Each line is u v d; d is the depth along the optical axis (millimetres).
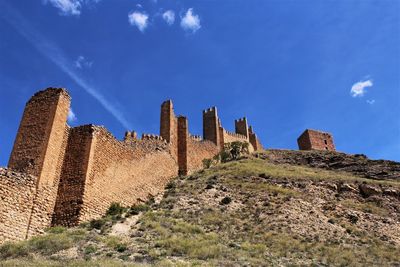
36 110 33719
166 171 50844
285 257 26297
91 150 34781
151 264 20734
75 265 19156
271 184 48438
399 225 38875
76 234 26969
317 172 62656
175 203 39688
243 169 56094
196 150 70250
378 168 67500
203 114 92125
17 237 26172
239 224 33969
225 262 22672
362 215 40344
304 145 102062
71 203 31688
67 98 35125
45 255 22391
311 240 31750
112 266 19172
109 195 36031
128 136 51938
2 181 26422
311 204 41531
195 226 31359
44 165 30281
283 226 34438
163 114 63125
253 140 108750
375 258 28641
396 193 47438
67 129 36000
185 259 22844
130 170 41219
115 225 30438
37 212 28656
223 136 91375
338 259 26984
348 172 67875
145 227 30125
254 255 25438
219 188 45281
